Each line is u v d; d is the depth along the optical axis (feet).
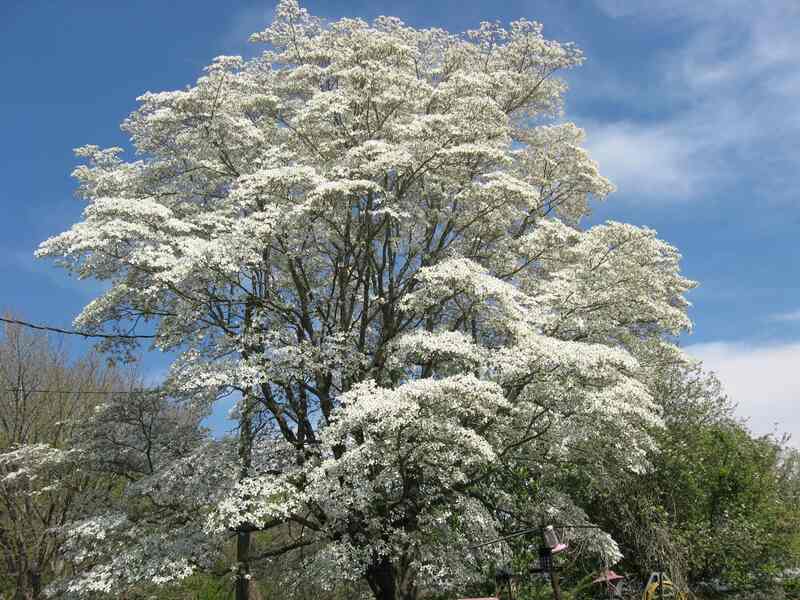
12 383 84.53
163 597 82.58
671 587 60.29
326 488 55.93
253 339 61.87
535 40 85.40
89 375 95.04
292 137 72.95
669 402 75.72
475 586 71.00
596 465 65.62
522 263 77.77
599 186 82.94
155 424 69.51
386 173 65.21
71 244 56.13
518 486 68.59
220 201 69.72
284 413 66.95
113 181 69.62
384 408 48.83
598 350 56.34
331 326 70.33
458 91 72.90
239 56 69.31
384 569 65.36
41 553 77.77
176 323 63.93
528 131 89.81
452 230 75.25
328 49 74.95
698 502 70.08
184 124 68.64
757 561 71.26
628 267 67.15
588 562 70.08
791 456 89.10
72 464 68.69
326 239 71.10
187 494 58.90
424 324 72.43
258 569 73.00
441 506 62.69
